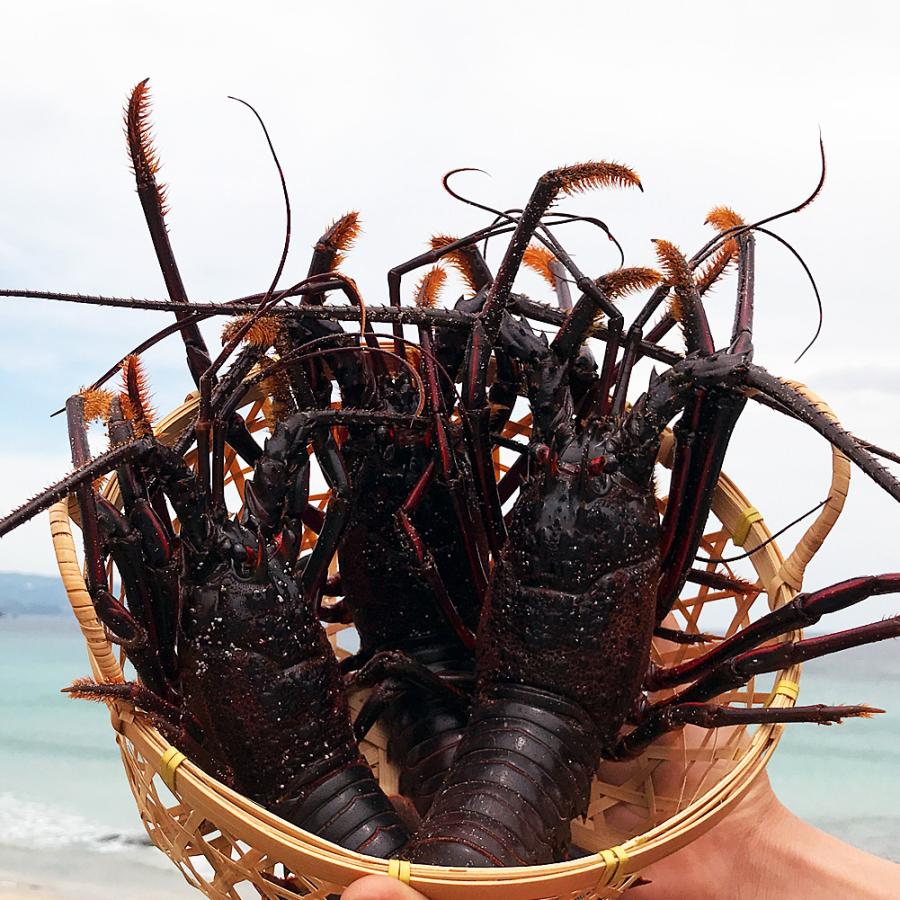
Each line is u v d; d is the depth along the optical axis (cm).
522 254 44
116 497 48
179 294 45
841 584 43
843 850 50
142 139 45
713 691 45
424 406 50
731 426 45
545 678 44
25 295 39
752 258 47
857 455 36
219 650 42
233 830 36
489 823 42
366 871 34
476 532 49
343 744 44
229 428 49
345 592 53
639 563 44
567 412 47
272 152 41
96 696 39
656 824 50
